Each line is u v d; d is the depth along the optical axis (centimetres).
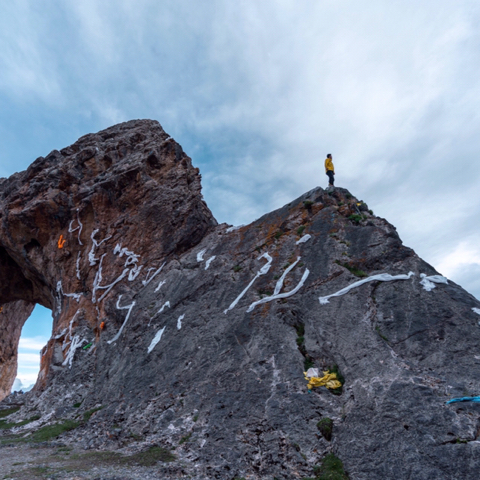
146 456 755
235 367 982
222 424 813
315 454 671
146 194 1917
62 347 1711
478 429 590
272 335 1023
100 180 2088
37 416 1313
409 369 754
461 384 680
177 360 1137
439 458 565
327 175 1612
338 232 1255
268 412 795
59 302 2016
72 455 814
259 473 651
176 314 1341
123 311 1550
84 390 1345
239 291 1252
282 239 1370
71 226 2066
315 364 904
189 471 670
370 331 884
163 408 974
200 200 1941
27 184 2355
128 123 2536
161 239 1756
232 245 1523
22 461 779
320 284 1100
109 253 1869
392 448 609
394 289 968
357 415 698
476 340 767
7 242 2294
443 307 866
